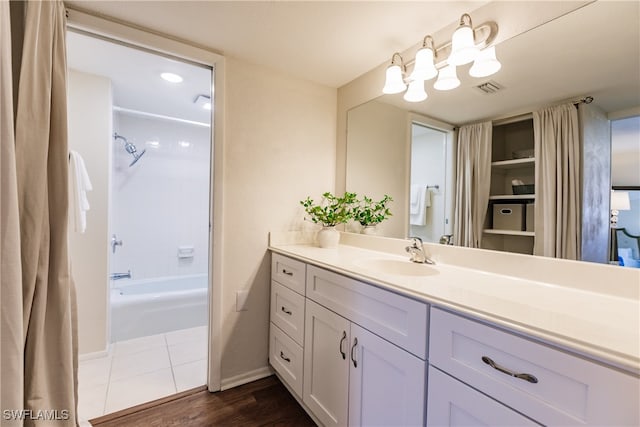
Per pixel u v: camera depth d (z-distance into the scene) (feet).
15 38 3.52
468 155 4.39
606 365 1.78
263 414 4.90
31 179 3.27
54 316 3.55
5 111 2.52
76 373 3.92
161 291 9.91
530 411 2.10
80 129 6.34
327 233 6.04
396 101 5.51
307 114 6.52
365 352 3.57
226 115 5.52
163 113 9.48
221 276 5.53
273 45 5.16
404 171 5.37
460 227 4.47
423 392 2.85
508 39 3.83
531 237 3.67
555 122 3.48
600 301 2.77
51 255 3.57
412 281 3.36
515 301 2.70
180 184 10.52
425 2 4.00
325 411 4.27
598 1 3.16
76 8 4.19
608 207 3.06
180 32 4.80
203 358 6.75
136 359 6.63
